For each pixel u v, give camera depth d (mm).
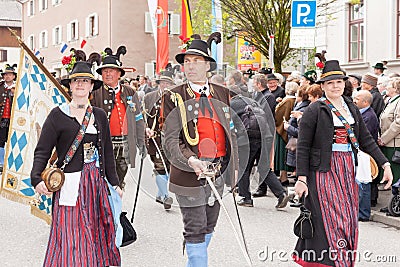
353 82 11766
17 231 8742
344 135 5961
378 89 11844
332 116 5957
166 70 5902
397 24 18438
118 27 35969
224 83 5938
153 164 6754
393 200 9211
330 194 5902
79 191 5586
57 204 5562
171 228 8906
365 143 6152
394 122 9648
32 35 49031
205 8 25047
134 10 36188
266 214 9898
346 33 20484
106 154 5840
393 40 18500
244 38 20516
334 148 5961
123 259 7305
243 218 9562
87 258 5480
